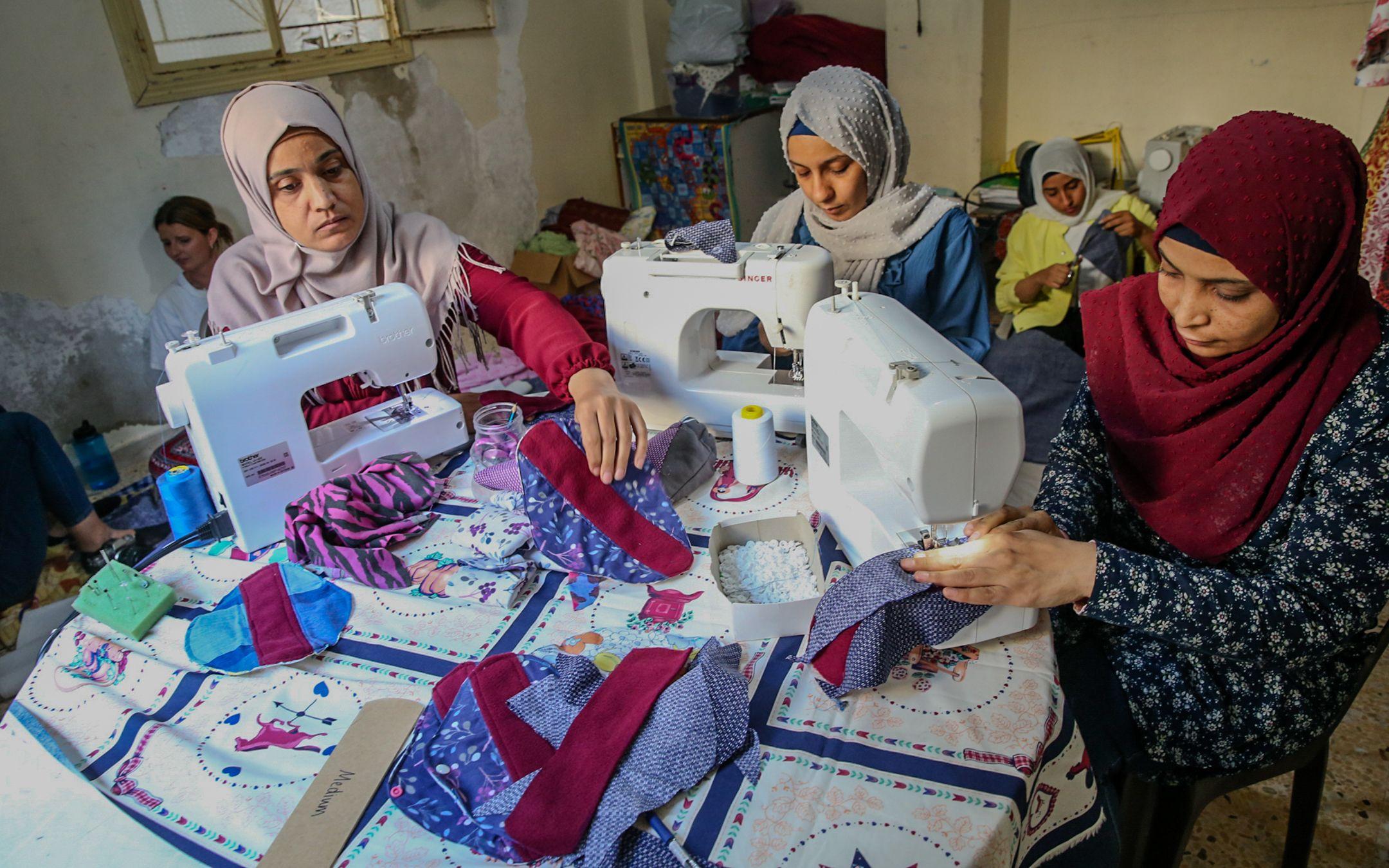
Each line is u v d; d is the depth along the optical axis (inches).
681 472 57.7
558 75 178.9
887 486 49.4
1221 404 45.6
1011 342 83.8
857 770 36.8
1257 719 46.8
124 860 36.7
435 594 50.3
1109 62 157.2
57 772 40.7
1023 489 68.7
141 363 124.6
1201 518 47.0
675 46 171.3
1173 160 137.9
